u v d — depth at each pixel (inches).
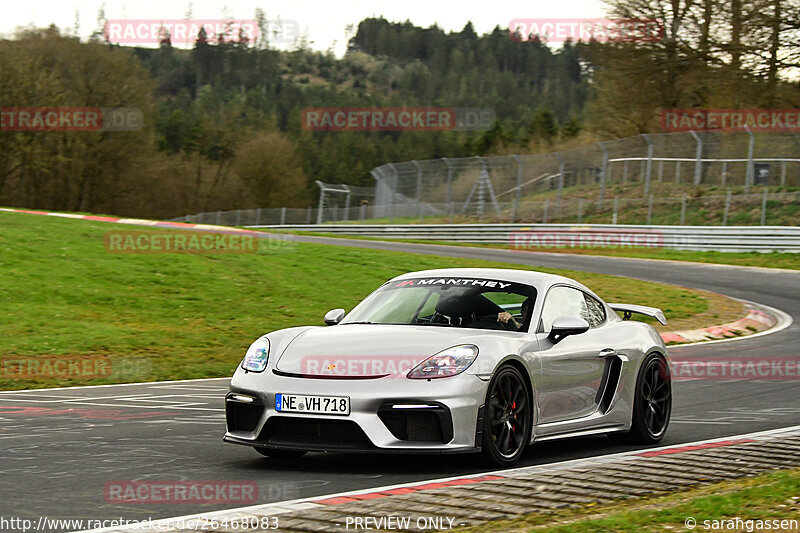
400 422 749.9
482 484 683.4
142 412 1173.1
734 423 1093.8
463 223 6176.2
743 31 5354.3
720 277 3447.3
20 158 7824.8
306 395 759.1
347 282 2785.4
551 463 832.3
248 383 796.6
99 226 3661.4
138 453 871.1
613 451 912.3
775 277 3459.6
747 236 4414.4
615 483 690.2
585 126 7357.3
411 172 6697.8
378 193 7204.7
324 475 758.5
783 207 4940.9
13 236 3021.7
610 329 970.7
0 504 641.0
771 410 1197.1
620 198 5684.1
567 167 6038.4
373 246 4566.9
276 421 775.1
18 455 855.1
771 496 609.3
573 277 3201.3
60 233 3253.0
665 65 5772.6
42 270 2518.5
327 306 2413.9
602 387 925.2
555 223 5625.0
